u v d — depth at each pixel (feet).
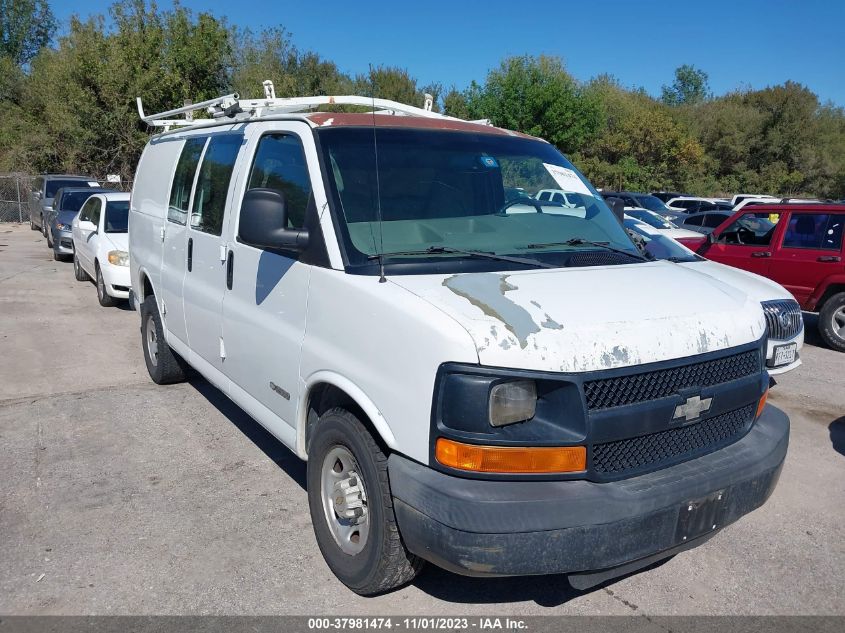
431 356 9.00
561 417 8.93
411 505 9.18
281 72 105.70
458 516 8.67
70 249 51.08
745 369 10.78
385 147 12.60
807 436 19.21
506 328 8.98
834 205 30.32
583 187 14.78
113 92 97.14
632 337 9.43
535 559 8.71
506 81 114.01
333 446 11.28
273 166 13.26
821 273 30.09
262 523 13.65
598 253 12.41
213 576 11.87
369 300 10.10
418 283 10.13
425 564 10.81
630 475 9.42
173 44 100.48
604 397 9.14
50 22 167.53
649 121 154.92
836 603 11.55
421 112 16.17
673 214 71.61
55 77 98.84
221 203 15.07
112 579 11.73
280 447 17.40
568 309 9.59
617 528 8.95
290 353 12.10
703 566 12.60
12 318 31.99
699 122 183.52
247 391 14.23
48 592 11.33
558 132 114.83
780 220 31.68
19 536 13.03
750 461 10.42
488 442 8.73
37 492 14.80
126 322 31.83
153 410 19.90
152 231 20.07
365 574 10.63
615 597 11.60
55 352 26.23
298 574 11.97
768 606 11.44
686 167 159.63
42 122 108.06
